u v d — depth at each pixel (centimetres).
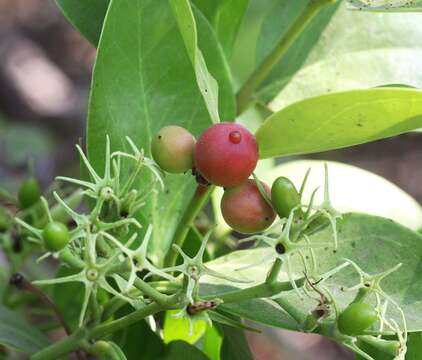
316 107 22
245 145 22
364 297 21
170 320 26
